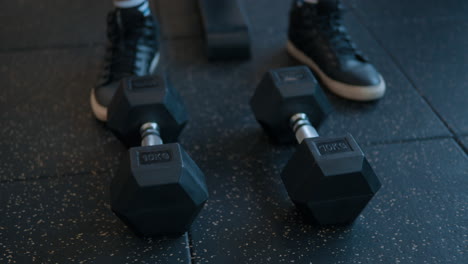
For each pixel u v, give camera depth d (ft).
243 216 3.28
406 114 4.24
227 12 5.07
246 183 3.54
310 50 4.58
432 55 5.05
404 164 3.69
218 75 4.77
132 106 3.25
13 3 5.90
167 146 2.83
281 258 2.98
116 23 4.29
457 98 4.44
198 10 5.64
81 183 3.52
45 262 2.93
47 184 3.51
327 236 3.12
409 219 3.24
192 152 3.84
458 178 3.57
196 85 4.63
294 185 2.93
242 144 3.92
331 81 4.39
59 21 5.59
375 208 3.32
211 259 2.97
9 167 3.65
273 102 3.46
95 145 3.88
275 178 3.59
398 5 5.97
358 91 4.24
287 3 6.04
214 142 3.94
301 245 3.06
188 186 2.73
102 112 3.93
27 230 3.15
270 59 5.00
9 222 3.20
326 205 2.92
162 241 3.09
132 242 3.08
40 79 4.65
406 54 5.07
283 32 5.47
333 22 4.48
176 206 2.76
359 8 5.92
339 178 2.76
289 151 3.84
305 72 3.56
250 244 3.07
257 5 6.00
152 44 4.46
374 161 3.73
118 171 2.86
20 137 3.94
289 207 3.34
